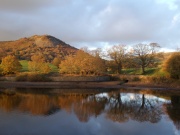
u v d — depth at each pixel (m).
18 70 114.56
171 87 85.38
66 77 103.12
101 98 62.75
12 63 112.19
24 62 164.62
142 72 115.44
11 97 62.62
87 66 111.12
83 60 112.25
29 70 118.81
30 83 99.12
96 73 111.19
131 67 126.06
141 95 68.12
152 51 116.25
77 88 87.50
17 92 74.19
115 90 80.69
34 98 61.31
